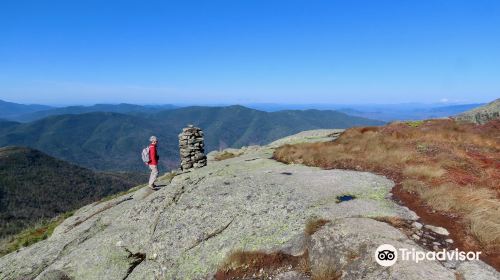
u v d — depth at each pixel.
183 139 29.25
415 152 23.17
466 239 11.49
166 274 13.98
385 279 9.70
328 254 11.49
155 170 23.64
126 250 16.28
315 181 18.19
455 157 21.23
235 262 12.84
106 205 24.53
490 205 13.28
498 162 20.94
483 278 9.44
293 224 13.92
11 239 31.72
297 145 29.89
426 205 14.16
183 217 16.77
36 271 17.45
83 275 15.64
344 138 31.38
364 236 11.42
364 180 18.02
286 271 11.95
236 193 17.56
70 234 20.08
